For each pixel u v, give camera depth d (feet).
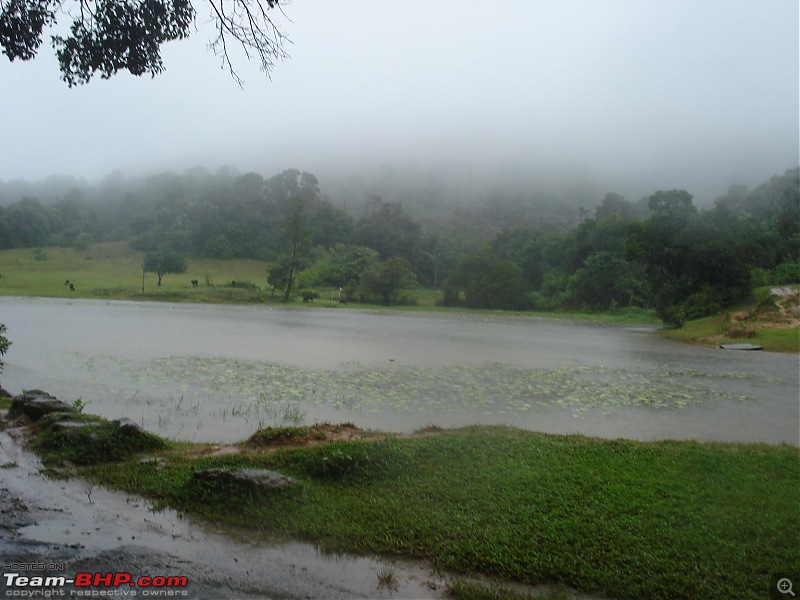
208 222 371.97
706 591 14.05
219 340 86.22
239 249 369.91
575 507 18.35
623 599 14.19
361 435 27.76
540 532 16.79
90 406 39.68
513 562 15.38
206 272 319.68
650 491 19.60
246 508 18.80
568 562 15.29
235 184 418.72
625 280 212.64
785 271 155.53
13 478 22.43
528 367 66.28
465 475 21.27
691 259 134.62
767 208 222.48
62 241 382.22
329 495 19.88
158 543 16.98
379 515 18.20
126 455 24.99
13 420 30.83
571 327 149.28
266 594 14.24
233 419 36.94
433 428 30.30
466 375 58.39
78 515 18.93
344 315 168.96
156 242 366.63
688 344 102.58
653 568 14.99
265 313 165.89
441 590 14.55
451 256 339.98
